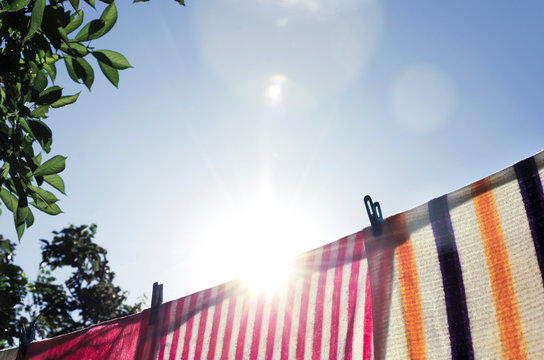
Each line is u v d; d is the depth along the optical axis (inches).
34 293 495.8
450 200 74.1
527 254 63.8
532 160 66.9
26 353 126.4
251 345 91.0
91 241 552.1
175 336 103.1
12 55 88.7
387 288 75.1
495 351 62.5
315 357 81.5
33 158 94.1
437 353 66.8
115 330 114.1
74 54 85.7
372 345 76.3
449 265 70.7
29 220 94.7
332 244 88.4
